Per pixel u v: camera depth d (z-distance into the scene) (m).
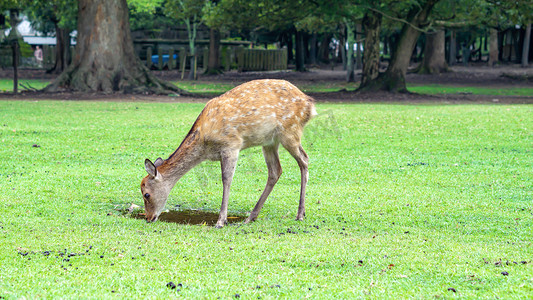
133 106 17.78
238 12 26.55
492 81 34.50
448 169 8.85
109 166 8.83
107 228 5.53
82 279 4.08
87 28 22.52
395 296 3.82
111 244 4.96
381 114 15.49
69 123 13.52
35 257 4.57
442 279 4.16
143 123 13.70
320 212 6.41
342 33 45.84
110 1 22.41
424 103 20.67
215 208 6.70
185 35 46.25
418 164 9.27
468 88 29.34
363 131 12.80
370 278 4.18
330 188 7.65
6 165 8.72
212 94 24.11
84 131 12.28
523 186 7.69
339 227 5.76
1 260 4.46
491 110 16.45
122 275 4.19
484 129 12.95
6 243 4.92
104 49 22.45
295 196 7.22
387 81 25.17
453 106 18.55
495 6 24.66
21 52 45.12
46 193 7.05
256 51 43.16
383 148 10.77
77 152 9.92
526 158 9.70
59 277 4.11
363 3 23.50
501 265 4.46
